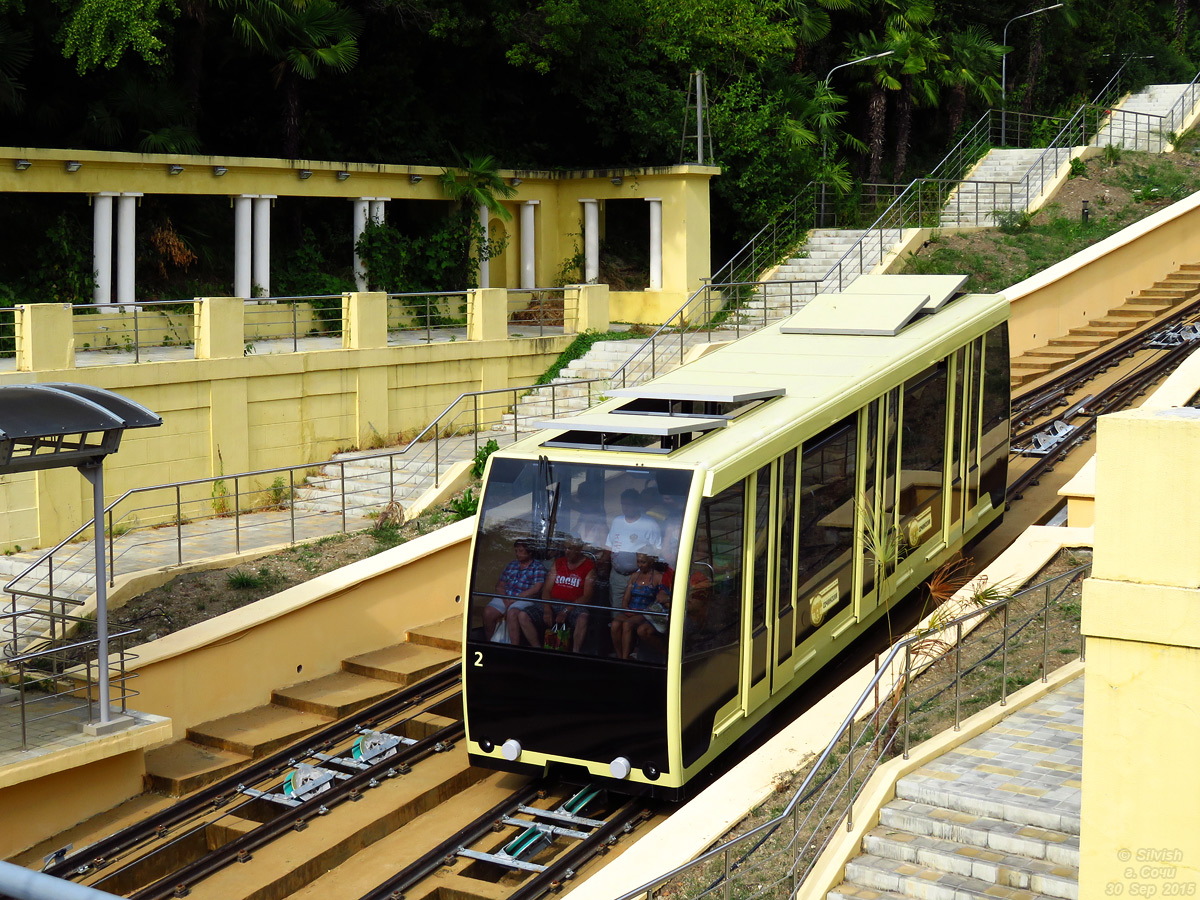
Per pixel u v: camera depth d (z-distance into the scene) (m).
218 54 29.73
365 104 32.16
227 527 18.56
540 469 11.41
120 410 12.00
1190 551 6.12
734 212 34.81
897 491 14.22
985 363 16.58
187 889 10.53
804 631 12.45
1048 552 13.77
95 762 12.24
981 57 42.84
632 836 11.10
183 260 26.75
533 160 36.06
